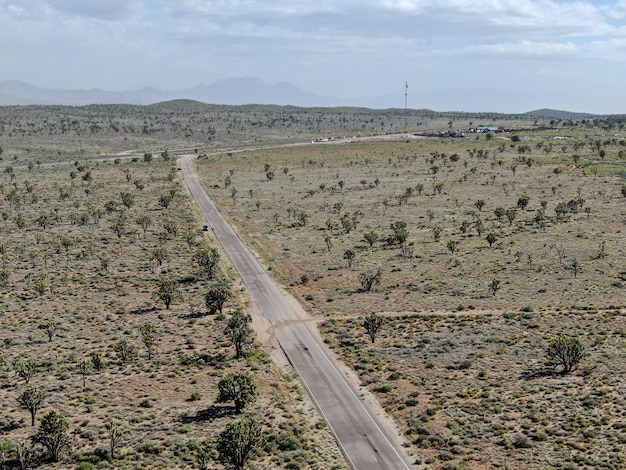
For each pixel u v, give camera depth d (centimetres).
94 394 7756
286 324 10612
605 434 6406
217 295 10975
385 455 6462
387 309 11119
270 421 7131
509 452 6244
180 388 7981
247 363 8838
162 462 6091
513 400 7362
